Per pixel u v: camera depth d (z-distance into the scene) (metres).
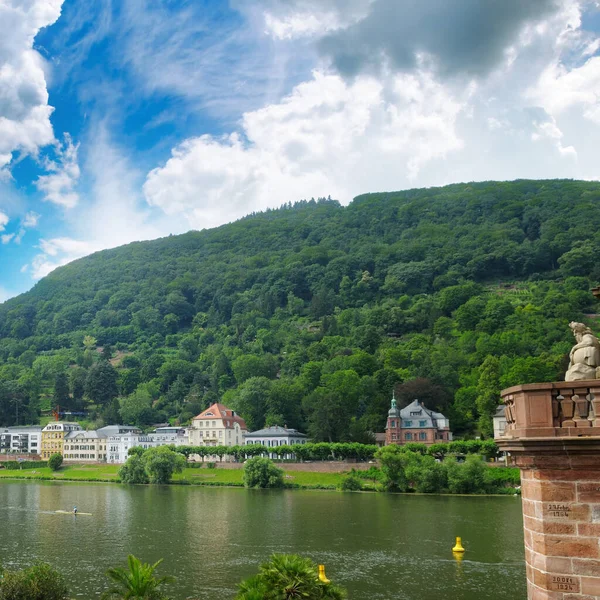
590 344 22.08
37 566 59.03
